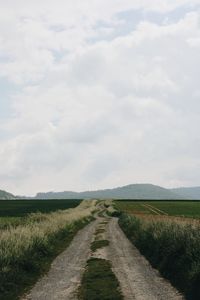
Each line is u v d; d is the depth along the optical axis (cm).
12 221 4819
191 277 1688
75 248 3284
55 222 4400
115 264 2500
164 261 2214
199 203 15288
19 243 2412
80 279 2075
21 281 1955
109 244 3569
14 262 2112
